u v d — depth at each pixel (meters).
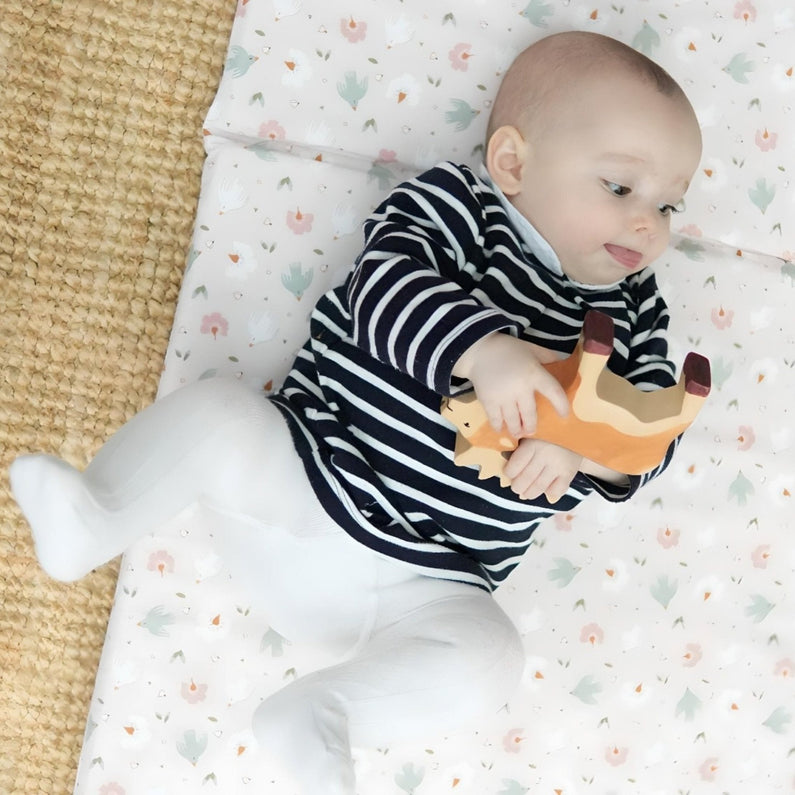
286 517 1.04
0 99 1.35
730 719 1.41
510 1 1.37
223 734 1.24
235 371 1.25
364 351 1.08
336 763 0.89
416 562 1.05
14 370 1.33
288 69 1.29
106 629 1.34
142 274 1.38
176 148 1.40
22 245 1.35
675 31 1.42
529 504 1.09
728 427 1.43
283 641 1.26
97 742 1.21
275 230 1.27
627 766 1.37
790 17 1.46
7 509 1.33
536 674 1.34
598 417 0.90
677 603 1.40
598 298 1.18
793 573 1.44
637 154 1.10
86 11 1.38
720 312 1.43
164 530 1.24
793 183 1.45
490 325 0.92
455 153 1.33
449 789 1.31
